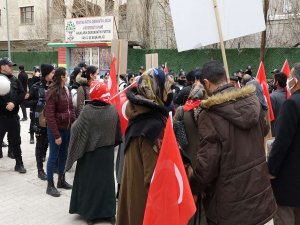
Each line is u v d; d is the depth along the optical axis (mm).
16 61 28875
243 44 21344
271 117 5969
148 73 2609
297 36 19734
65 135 5285
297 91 3047
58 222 4355
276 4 20484
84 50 19891
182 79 8258
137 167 2584
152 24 25766
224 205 2500
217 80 2637
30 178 5887
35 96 6367
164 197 2266
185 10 3281
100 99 4324
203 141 2520
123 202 2781
